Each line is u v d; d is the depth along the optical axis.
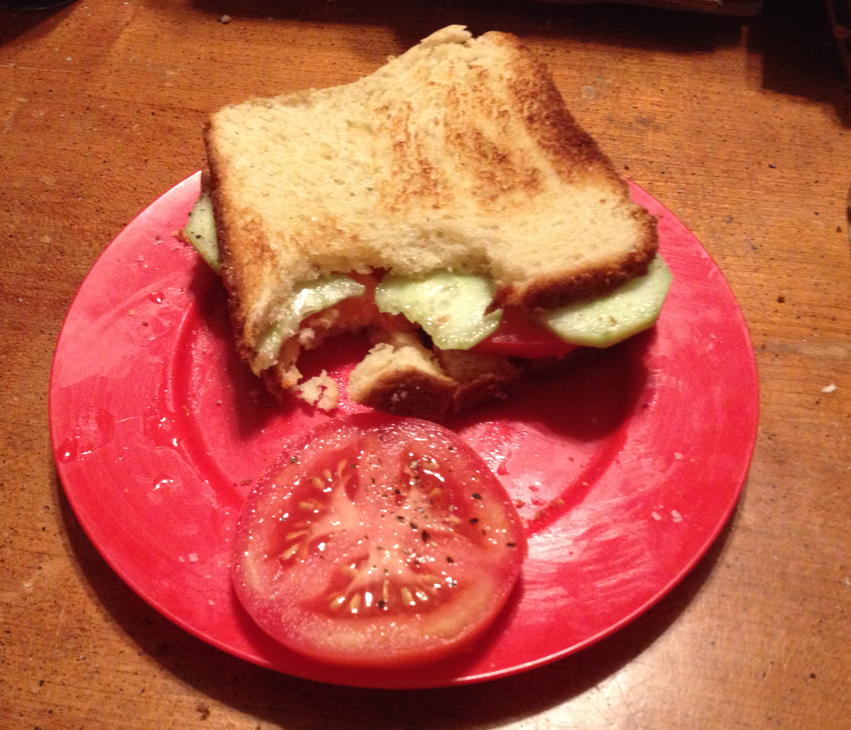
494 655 0.23
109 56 0.39
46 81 0.39
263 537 0.24
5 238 0.34
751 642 0.25
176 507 0.25
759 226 0.33
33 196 0.35
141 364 0.28
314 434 0.26
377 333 0.29
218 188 0.30
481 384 0.27
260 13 0.41
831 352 0.30
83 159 0.36
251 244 0.28
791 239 0.33
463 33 0.33
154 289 0.30
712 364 0.27
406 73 0.33
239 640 0.23
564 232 0.27
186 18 0.41
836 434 0.28
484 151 0.30
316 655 0.22
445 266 0.28
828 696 0.24
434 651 0.22
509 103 0.31
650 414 0.27
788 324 0.31
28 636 0.25
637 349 0.28
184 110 0.37
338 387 0.29
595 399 0.28
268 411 0.28
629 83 0.38
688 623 0.25
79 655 0.25
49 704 0.24
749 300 0.31
